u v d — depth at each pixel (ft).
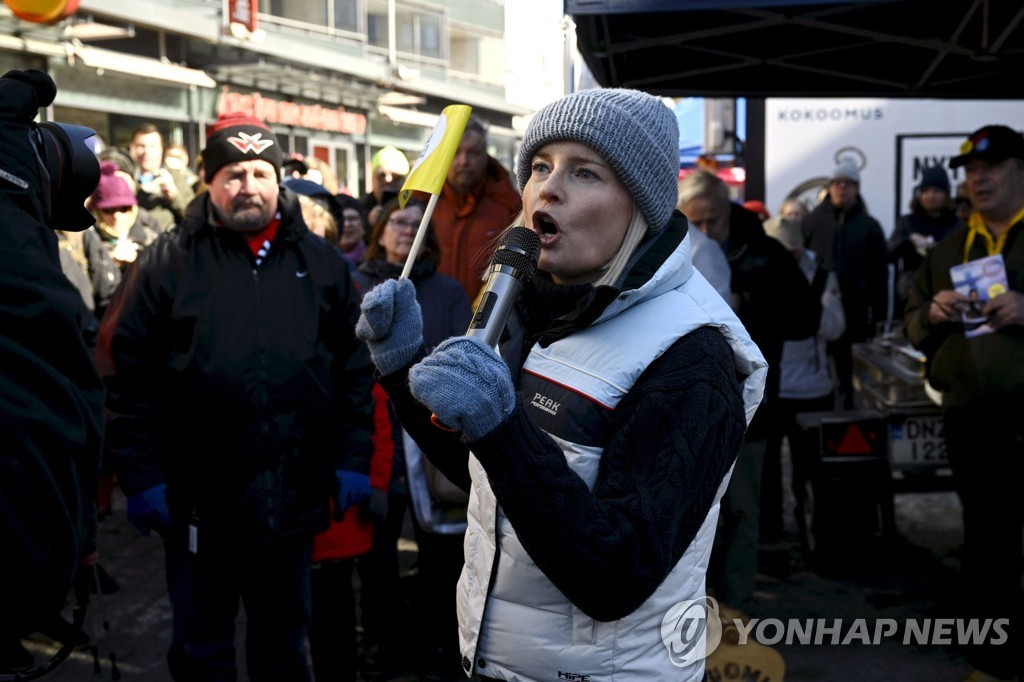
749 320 12.54
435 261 12.05
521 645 4.77
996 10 13.16
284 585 9.02
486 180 14.84
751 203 24.03
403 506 12.08
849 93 17.39
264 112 55.21
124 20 43.68
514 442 3.92
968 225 11.75
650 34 13.74
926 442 15.05
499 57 76.95
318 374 9.00
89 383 4.70
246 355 8.71
